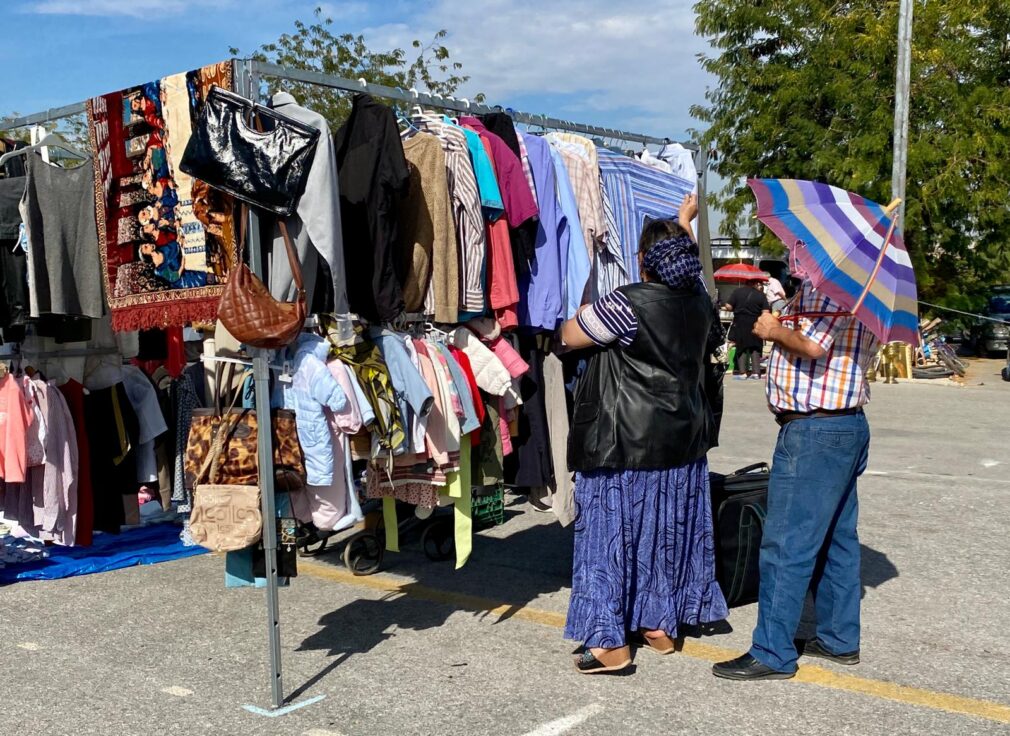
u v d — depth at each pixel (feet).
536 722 11.94
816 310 12.77
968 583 17.42
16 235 16.65
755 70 72.18
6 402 17.78
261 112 12.10
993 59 69.36
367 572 18.80
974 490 25.22
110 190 14.87
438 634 15.25
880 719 11.95
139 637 15.24
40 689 13.19
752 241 74.38
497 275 15.19
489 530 22.27
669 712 12.19
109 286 15.08
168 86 13.85
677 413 13.12
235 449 12.53
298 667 13.88
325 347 13.12
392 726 11.89
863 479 26.78
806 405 12.78
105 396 19.40
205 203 13.50
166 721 12.12
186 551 20.38
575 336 13.20
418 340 14.56
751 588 16.03
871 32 66.28
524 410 16.03
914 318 12.54
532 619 15.97
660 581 13.70
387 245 13.30
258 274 12.24
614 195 17.76
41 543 20.61
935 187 65.05
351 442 14.25
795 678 13.26
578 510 13.46
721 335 14.61
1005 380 56.29
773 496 13.15
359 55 73.56
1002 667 13.61
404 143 14.42
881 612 15.92
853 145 65.82
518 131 15.88
